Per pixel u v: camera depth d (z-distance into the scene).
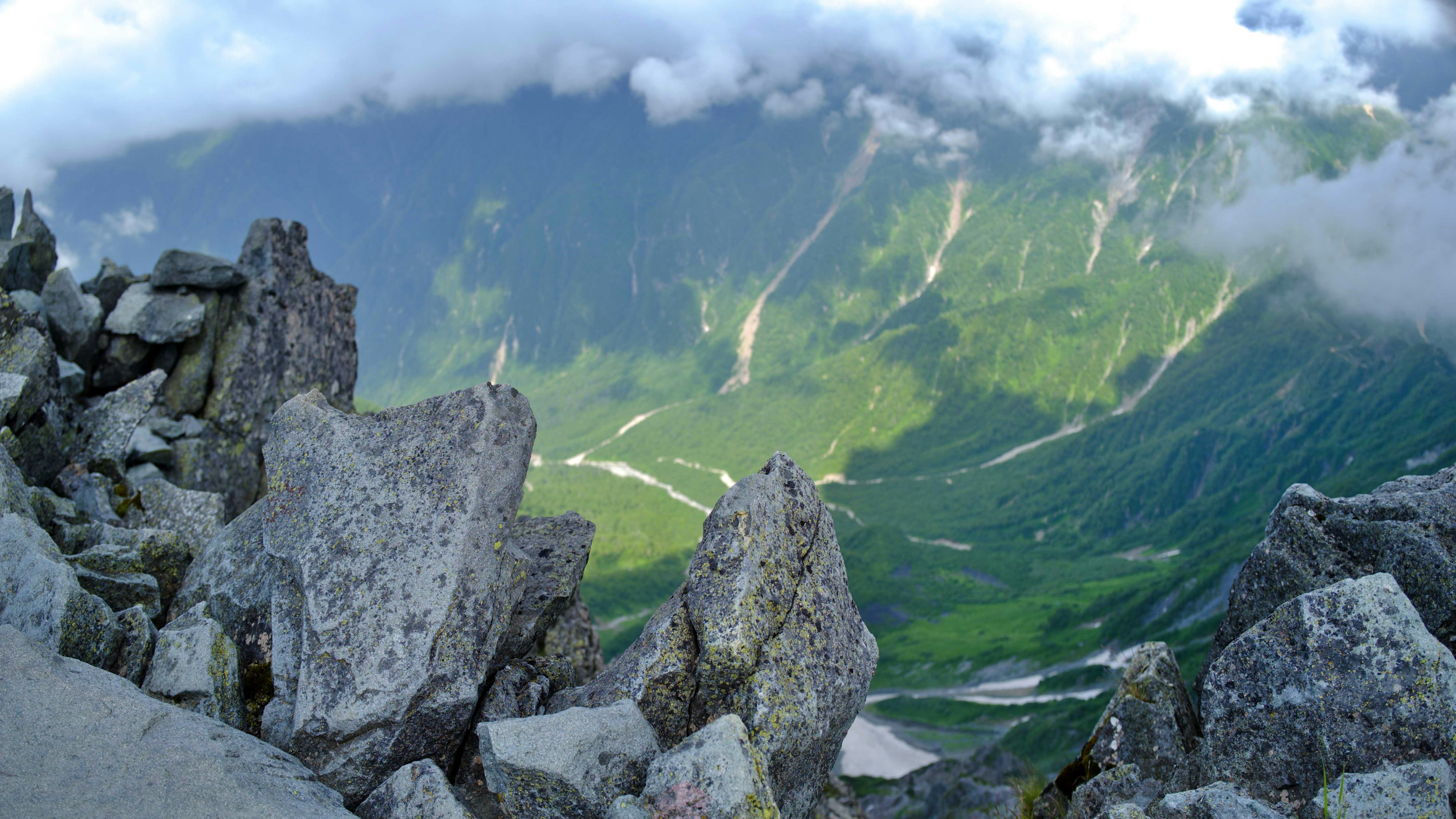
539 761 2.75
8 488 3.81
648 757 2.87
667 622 3.23
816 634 3.28
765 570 3.26
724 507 3.38
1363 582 3.05
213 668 3.18
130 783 2.46
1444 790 2.66
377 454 3.40
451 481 3.30
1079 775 3.97
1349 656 2.99
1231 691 3.15
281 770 2.75
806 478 3.61
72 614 3.05
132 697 2.73
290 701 3.14
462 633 3.11
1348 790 2.74
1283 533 3.60
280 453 3.48
